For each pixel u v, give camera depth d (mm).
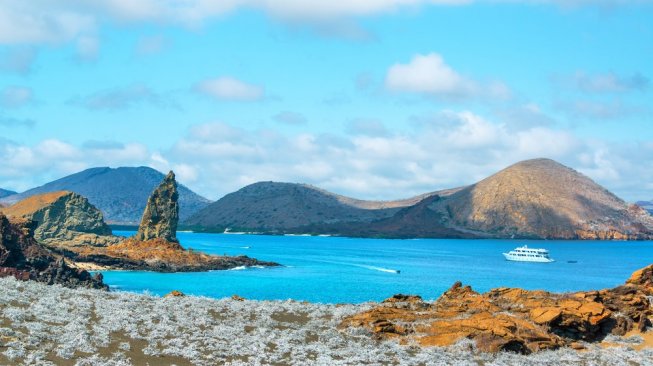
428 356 39906
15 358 31422
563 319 46250
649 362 41406
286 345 40031
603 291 53844
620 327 47344
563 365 40156
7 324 36438
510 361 40094
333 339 42406
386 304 53312
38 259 126000
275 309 50625
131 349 35844
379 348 41562
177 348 36844
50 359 32219
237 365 35125
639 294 52969
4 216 126250
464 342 42281
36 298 44344
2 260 118000
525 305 49406
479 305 49938
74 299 45312
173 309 46781
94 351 34438
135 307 45938
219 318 45875
